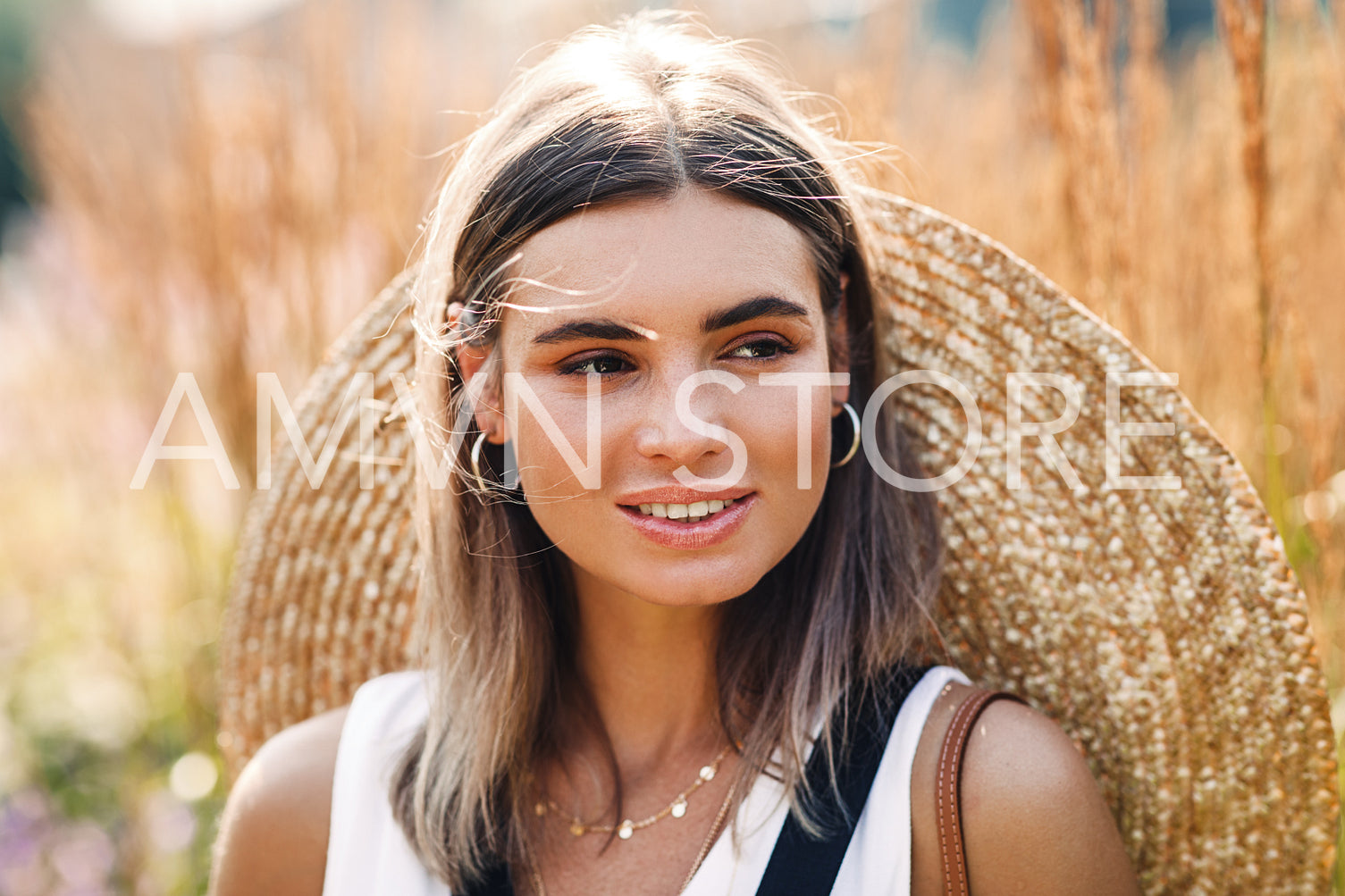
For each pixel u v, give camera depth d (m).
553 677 1.22
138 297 2.26
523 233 1.02
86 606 2.99
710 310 0.97
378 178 2.11
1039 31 1.54
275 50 2.23
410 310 1.38
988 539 1.24
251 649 1.48
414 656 1.36
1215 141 1.70
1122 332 1.41
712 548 1.01
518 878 1.17
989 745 1.06
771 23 2.33
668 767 1.18
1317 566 1.46
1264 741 1.11
